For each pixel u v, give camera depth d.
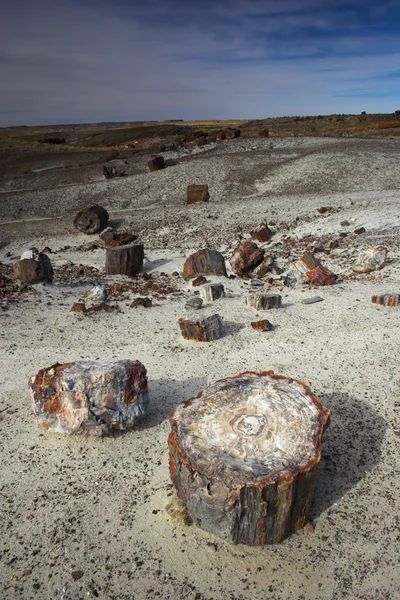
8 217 29.16
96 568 4.76
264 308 11.31
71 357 9.22
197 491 4.82
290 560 4.75
